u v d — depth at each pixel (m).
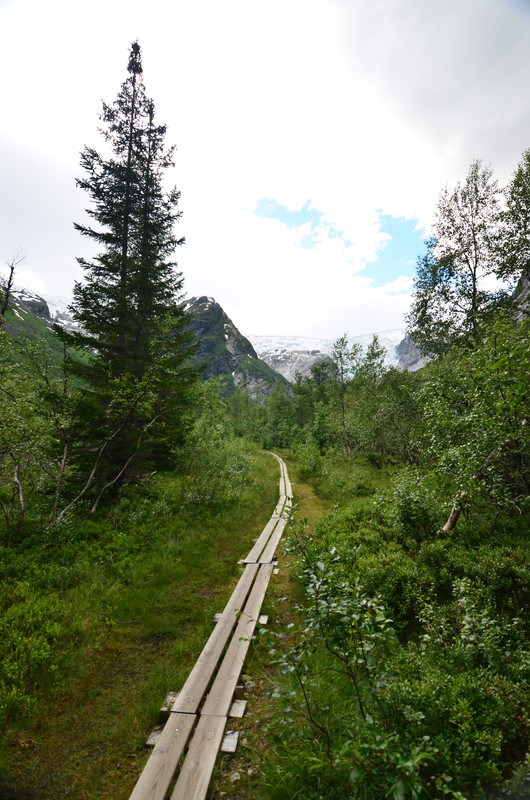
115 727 3.71
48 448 9.61
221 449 18.38
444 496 7.93
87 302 11.05
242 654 4.68
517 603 4.90
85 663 4.57
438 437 7.72
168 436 13.23
